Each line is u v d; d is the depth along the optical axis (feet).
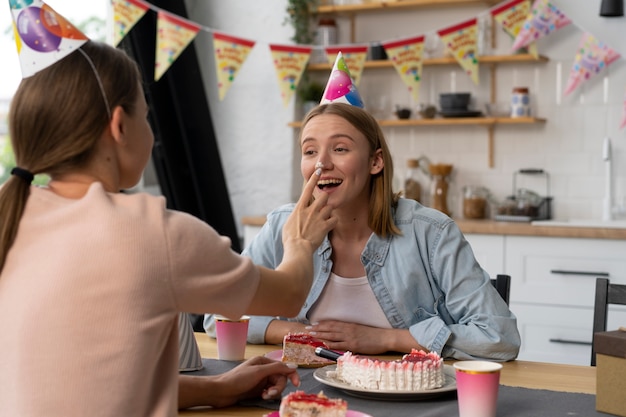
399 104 14.21
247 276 3.77
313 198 6.07
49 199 3.66
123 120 3.74
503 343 5.67
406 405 4.48
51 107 3.61
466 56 11.66
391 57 11.88
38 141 3.64
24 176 3.67
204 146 14.11
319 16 14.49
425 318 6.22
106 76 3.69
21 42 3.69
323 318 6.31
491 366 4.17
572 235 11.28
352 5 13.92
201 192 14.10
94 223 3.47
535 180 13.38
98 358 3.36
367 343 5.84
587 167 13.09
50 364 3.36
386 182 6.19
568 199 13.20
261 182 14.64
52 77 3.63
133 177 3.92
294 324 6.26
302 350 5.44
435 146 13.99
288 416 3.88
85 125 3.63
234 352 5.63
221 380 4.54
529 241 11.57
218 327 5.64
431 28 13.93
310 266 4.26
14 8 3.70
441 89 13.93
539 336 11.56
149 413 3.54
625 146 12.84
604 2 12.53
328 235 6.29
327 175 5.98
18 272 3.53
